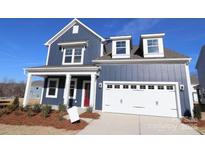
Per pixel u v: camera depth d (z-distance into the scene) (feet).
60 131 19.69
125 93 35.76
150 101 33.81
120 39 40.32
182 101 31.78
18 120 24.73
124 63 37.37
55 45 48.11
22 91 127.24
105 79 37.52
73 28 48.24
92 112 32.12
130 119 27.73
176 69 33.81
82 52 44.37
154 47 37.32
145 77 35.12
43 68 38.29
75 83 43.65
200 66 74.43
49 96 45.19
